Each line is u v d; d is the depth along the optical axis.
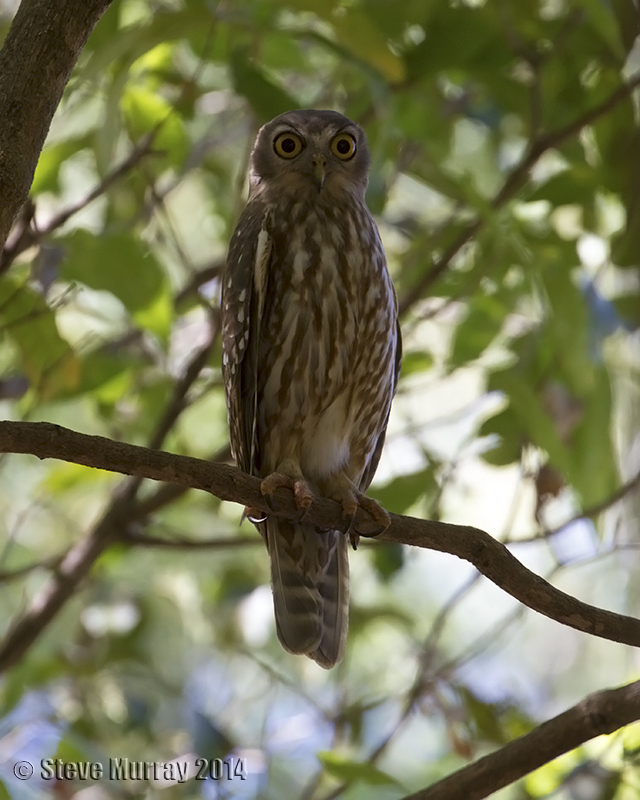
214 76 11.60
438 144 10.09
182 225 13.64
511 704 10.11
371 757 9.50
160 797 10.10
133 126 10.11
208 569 12.91
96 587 12.18
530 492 12.79
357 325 8.30
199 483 6.15
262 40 9.54
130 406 11.29
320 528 8.27
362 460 8.88
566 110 10.28
